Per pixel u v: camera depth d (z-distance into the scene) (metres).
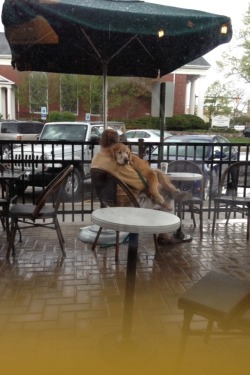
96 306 2.39
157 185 3.47
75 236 3.98
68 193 4.51
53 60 3.80
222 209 4.21
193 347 1.90
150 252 3.52
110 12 2.96
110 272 3.00
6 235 3.84
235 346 1.91
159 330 2.09
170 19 3.06
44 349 1.86
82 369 1.70
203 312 1.54
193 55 3.90
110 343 1.91
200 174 4.09
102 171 3.33
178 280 2.88
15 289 2.63
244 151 4.67
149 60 4.23
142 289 2.69
